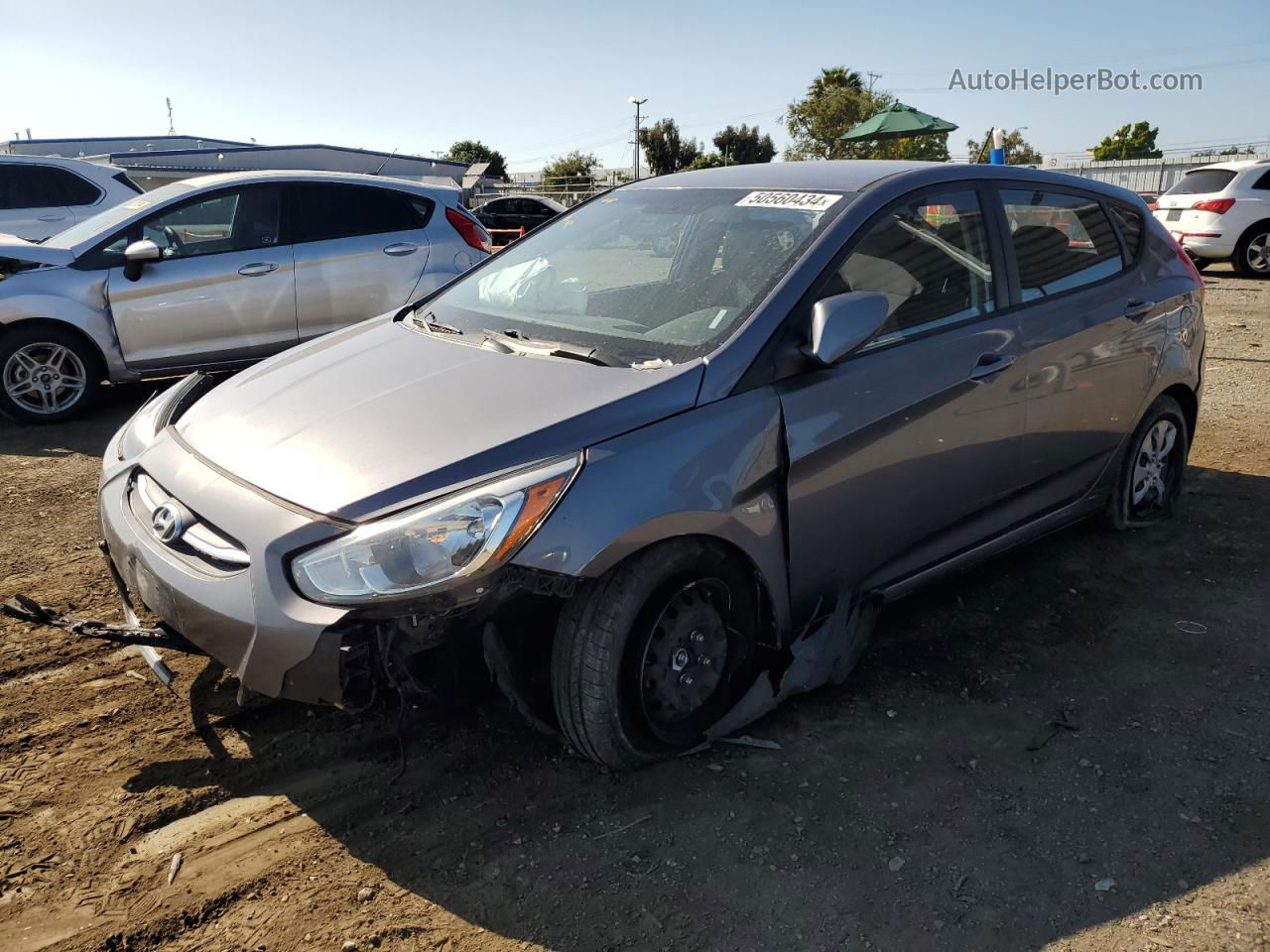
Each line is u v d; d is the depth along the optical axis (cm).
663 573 247
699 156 5600
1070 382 358
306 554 225
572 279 339
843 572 298
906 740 286
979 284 333
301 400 284
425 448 243
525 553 225
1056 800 260
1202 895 226
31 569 397
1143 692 313
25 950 205
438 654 240
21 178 974
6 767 267
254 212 674
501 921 217
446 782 264
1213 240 1454
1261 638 347
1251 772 272
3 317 610
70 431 625
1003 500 349
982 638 346
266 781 264
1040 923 218
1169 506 451
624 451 242
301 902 221
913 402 299
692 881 229
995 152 811
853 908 222
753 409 263
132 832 243
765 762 274
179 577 243
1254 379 751
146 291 642
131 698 302
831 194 317
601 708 246
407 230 721
